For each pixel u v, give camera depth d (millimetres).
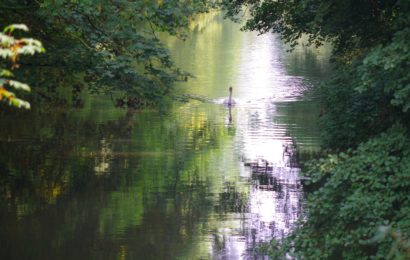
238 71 60656
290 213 22406
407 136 14898
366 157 14219
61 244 19375
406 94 13531
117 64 23031
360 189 13797
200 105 45750
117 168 28219
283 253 14992
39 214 22109
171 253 18594
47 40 24703
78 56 24297
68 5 22172
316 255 14055
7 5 22812
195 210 22750
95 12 22469
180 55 69938
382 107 18422
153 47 23844
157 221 21500
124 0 22656
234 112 43531
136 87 24375
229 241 19594
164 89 24875
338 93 20312
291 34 30094
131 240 19812
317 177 14727
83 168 28203
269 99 48125
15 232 20344
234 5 29531
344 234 14125
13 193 24484
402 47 13695
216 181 26609
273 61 66938
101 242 19547
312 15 26547
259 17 30281
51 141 33062
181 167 28719
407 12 16109
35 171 27453
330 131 20250
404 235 12305
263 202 23719
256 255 18328
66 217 21828
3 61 16531
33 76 24922
